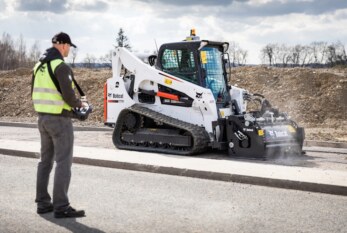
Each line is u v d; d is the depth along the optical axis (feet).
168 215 21.88
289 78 73.26
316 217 21.67
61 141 21.17
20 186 27.32
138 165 32.81
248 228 20.03
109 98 42.80
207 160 34.35
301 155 39.88
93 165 34.63
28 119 74.33
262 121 37.99
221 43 41.11
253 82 74.54
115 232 19.44
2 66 190.60
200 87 38.70
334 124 60.54
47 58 21.13
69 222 20.74
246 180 28.81
